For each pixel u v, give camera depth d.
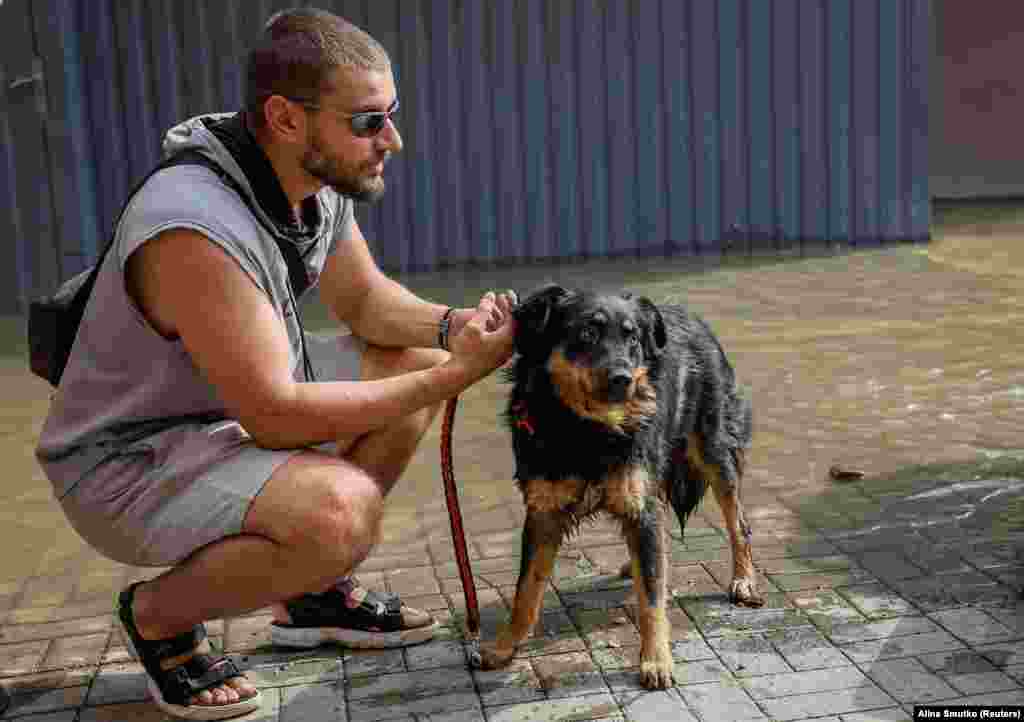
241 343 3.03
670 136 11.07
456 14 10.72
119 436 3.25
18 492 5.41
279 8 10.55
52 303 3.31
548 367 3.48
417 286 10.37
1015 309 8.25
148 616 3.28
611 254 11.30
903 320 8.09
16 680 3.63
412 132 10.87
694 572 4.20
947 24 13.94
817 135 11.04
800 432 5.78
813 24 10.84
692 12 10.84
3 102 9.94
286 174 3.23
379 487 3.59
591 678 3.49
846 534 4.47
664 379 3.76
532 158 11.05
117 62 10.47
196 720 3.33
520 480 3.62
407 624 3.76
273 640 3.80
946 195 14.38
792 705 3.27
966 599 3.85
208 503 3.12
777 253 11.12
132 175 10.70
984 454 5.31
